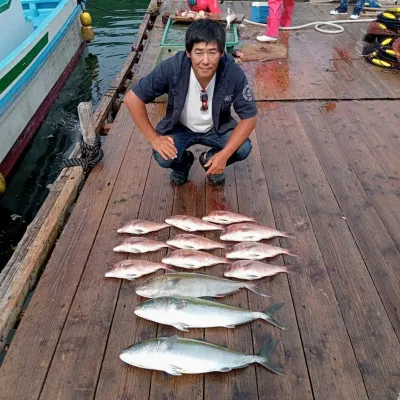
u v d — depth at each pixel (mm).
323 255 2775
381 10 8102
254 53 6191
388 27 6422
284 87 5246
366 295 2486
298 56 6223
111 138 4215
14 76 5406
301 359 2137
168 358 2047
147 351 2066
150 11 8555
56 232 3145
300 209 3199
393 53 5691
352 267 2680
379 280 2584
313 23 7371
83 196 3367
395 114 4598
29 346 2207
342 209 3189
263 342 2227
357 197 3316
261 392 1999
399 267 2680
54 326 2312
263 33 7121
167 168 3650
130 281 2602
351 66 5848
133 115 2926
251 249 2752
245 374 2074
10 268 2688
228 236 2889
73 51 8414
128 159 3859
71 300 2467
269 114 4621
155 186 3482
